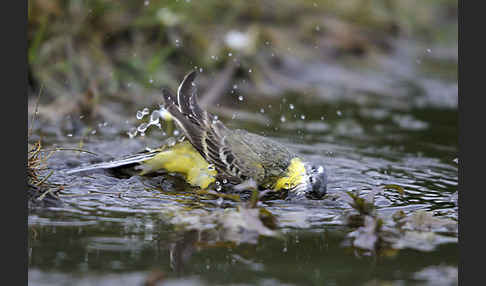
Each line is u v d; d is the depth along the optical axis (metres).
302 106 15.22
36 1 13.95
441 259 7.45
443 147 12.84
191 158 10.20
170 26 15.88
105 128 12.58
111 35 15.24
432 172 11.18
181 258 7.16
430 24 23.16
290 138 12.88
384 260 7.38
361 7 20.52
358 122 14.43
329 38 19.02
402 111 15.58
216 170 10.12
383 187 9.77
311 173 9.84
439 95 17.16
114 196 9.17
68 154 10.76
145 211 8.64
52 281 6.43
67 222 8.06
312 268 7.05
